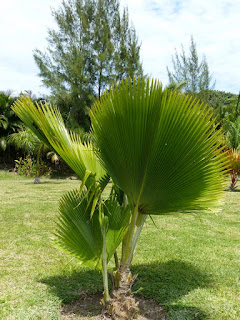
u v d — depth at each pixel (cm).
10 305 345
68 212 307
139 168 278
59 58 2262
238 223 768
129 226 311
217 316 326
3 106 2372
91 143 346
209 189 282
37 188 1378
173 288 393
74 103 2223
